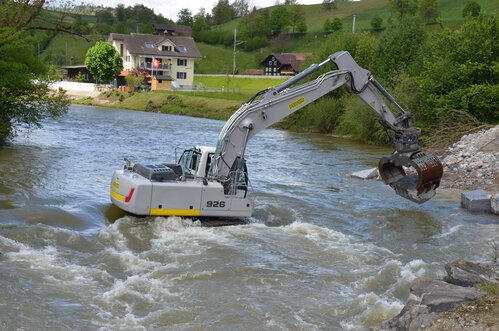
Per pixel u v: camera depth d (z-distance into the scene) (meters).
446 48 36.50
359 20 195.12
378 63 46.97
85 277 9.34
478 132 27.30
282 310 8.45
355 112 40.41
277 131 49.47
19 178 17.89
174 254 10.88
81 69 104.31
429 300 7.84
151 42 100.06
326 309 8.58
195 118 62.38
